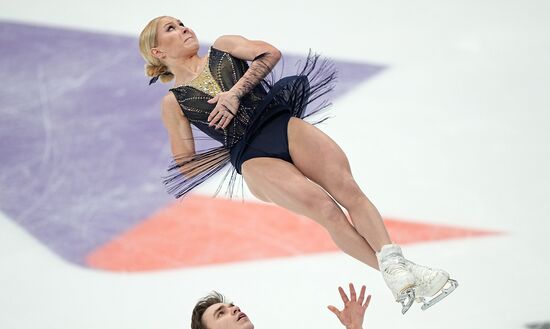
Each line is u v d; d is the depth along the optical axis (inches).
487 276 639.8
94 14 1003.9
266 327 606.5
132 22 995.3
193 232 716.0
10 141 825.5
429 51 945.5
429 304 468.1
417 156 791.1
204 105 543.5
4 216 736.3
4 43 951.0
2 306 639.1
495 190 740.7
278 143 524.7
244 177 535.5
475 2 1034.1
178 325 615.2
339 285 645.9
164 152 813.2
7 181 776.9
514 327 582.9
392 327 594.9
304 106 553.3
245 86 532.1
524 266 649.0
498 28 976.3
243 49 549.0
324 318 612.4
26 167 794.2
